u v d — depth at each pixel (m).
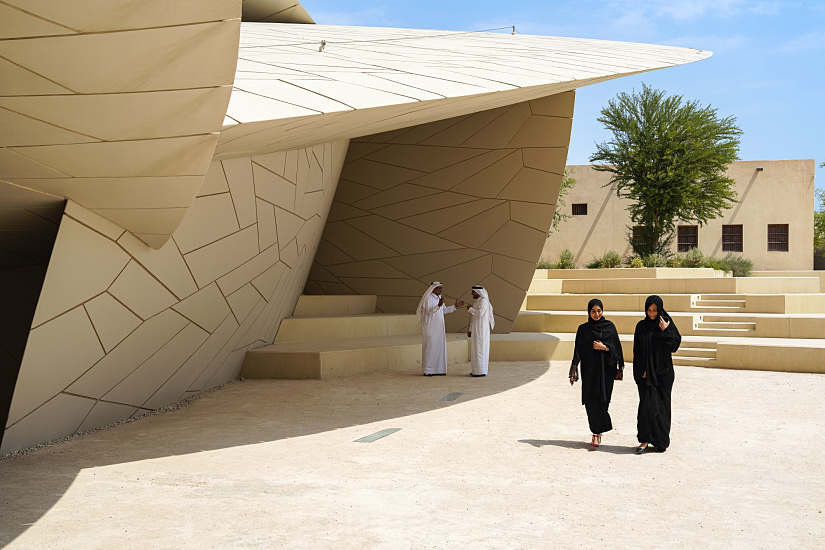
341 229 15.80
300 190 11.05
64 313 6.29
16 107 4.09
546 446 6.75
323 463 6.14
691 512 4.64
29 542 4.11
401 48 11.64
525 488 5.27
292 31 14.22
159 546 4.02
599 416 6.62
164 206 5.92
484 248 15.20
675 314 15.41
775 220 28.81
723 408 8.70
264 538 4.14
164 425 7.99
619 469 5.85
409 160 14.86
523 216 14.72
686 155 25.77
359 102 6.38
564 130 13.88
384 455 6.44
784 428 7.49
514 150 14.29
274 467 6.00
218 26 3.60
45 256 7.38
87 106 4.14
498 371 12.60
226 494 5.14
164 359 8.49
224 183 8.12
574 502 4.89
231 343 10.59
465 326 15.78
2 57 3.59
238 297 9.90
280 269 11.43
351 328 14.29
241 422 8.15
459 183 14.80
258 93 6.05
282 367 11.53
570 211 29.80
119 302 7.01
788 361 11.94
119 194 5.61
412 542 4.05
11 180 5.20
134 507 4.81
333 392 10.20
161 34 3.57
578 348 6.77
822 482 5.41
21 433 6.55
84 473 5.81
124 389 7.95
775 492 5.13
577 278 22.44
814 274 26.25
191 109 4.32
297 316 14.35
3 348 8.02
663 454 6.39
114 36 3.53
